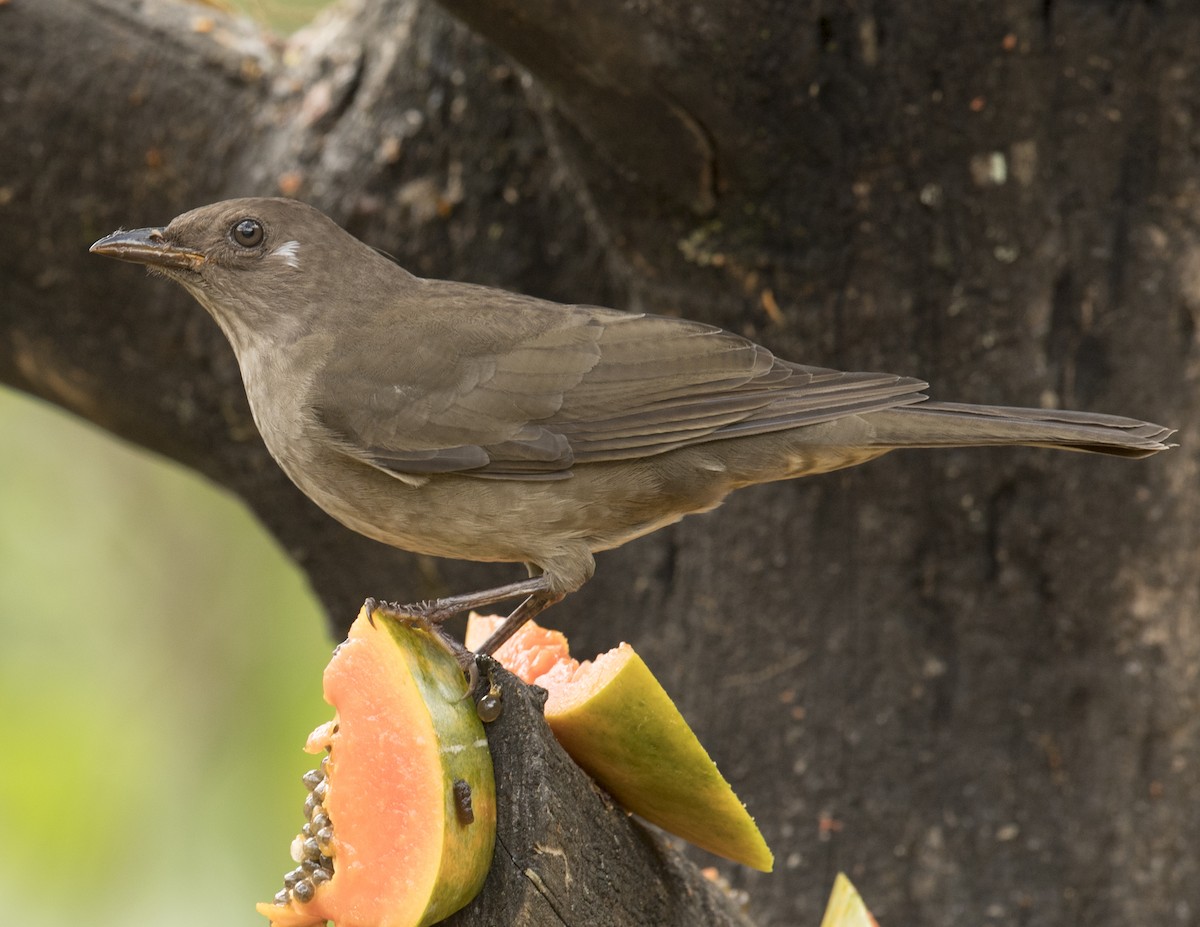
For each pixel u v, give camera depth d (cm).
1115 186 946
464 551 909
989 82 920
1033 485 967
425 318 921
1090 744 988
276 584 1702
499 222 1084
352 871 657
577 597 1087
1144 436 841
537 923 666
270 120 1117
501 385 888
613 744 709
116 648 1653
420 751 654
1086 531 968
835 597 1008
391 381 895
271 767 1595
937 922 998
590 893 695
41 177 1120
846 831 1010
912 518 987
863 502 991
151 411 1184
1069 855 989
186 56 1120
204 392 1152
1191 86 921
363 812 658
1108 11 912
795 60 894
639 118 898
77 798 1466
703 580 1039
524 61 880
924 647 1000
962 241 951
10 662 1588
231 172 1113
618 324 915
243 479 1179
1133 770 986
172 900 1487
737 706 1029
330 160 1098
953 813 998
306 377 912
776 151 922
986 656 991
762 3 870
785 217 949
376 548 1149
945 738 1001
